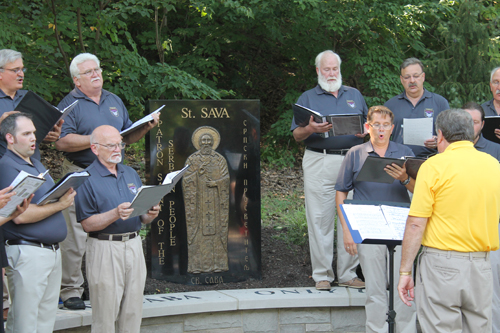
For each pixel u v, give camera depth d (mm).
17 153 3250
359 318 4473
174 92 7711
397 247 3992
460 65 9094
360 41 9938
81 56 4129
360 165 4055
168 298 4316
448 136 3139
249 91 11469
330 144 4559
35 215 3111
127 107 8469
